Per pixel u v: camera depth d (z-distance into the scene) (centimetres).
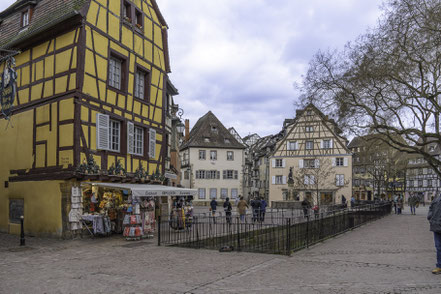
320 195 4856
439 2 1648
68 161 1343
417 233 1465
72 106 1357
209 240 1245
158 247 1146
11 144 1570
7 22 1734
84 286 661
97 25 1462
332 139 4953
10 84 1304
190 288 636
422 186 6938
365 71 1825
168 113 2494
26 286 664
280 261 870
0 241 1299
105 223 1361
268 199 5553
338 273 724
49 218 1377
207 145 5447
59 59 1429
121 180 1563
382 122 2150
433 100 1756
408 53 1745
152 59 1825
